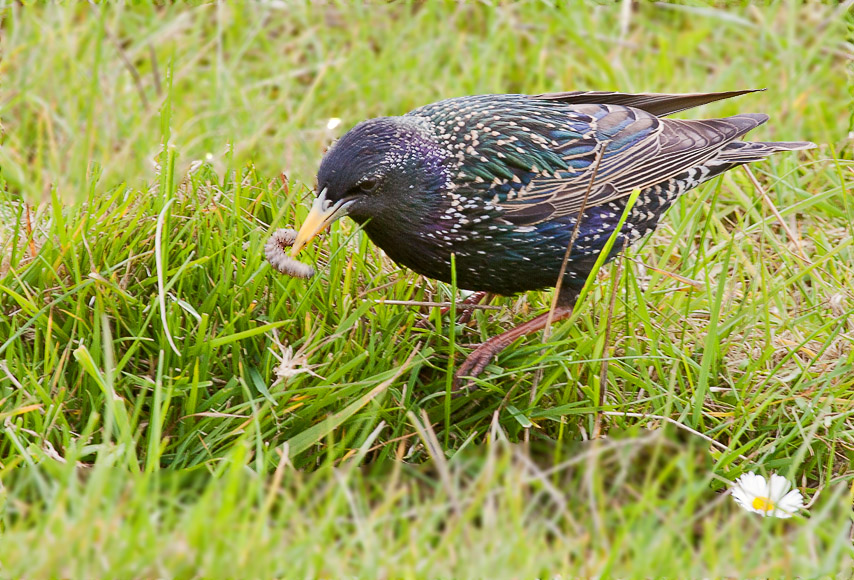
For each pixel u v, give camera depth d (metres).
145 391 8.05
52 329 8.36
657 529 7.70
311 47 13.32
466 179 8.43
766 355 8.84
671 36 13.49
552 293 9.69
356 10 13.41
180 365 8.24
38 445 7.64
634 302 9.30
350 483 7.82
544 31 13.46
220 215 9.11
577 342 8.85
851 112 12.37
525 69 13.09
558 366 8.62
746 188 11.14
